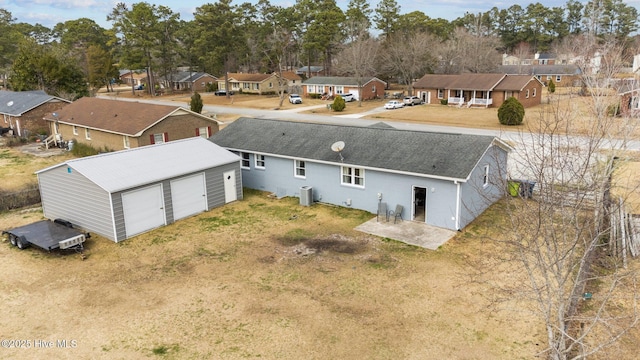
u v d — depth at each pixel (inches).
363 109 2228.1
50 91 2155.5
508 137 1348.4
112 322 480.7
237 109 2358.5
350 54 2652.6
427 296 517.3
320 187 853.2
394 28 3307.1
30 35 5044.3
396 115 1973.4
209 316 487.8
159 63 3307.1
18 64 2166.6
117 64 3690.9
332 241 677.9
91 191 704.4
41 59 2150.6
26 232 677.9
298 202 869.8
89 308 508.7
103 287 555.5
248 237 703.1
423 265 592.4
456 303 501.7
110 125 1274.6
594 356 405.7
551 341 352.2
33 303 521.3
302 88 2896.2
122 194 693.9
